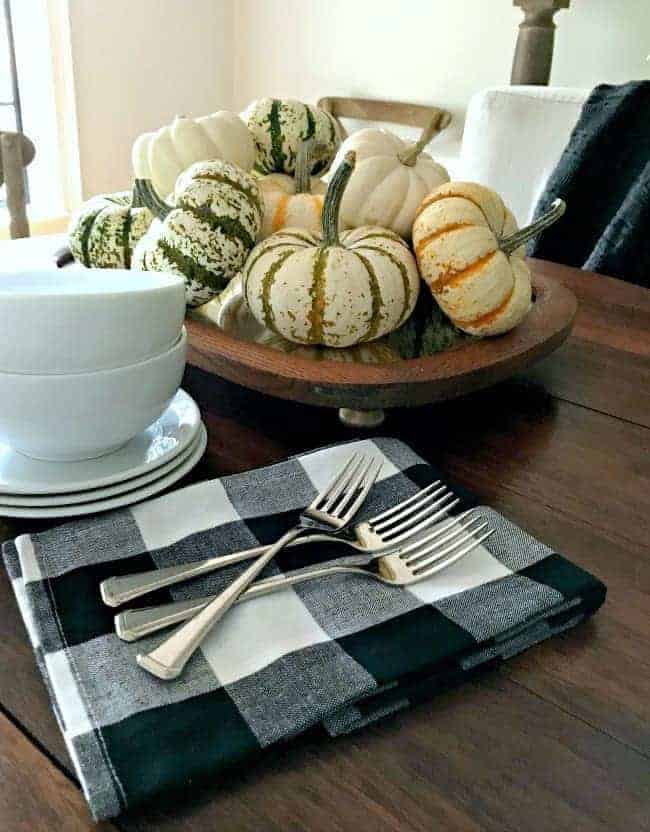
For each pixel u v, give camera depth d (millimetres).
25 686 324
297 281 579
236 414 573
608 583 409
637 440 569
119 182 2533
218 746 288
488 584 378
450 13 2230
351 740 308
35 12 2197
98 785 272
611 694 337
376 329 605
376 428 566
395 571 383
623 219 1288
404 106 2350
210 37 2648
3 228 2186
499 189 1553
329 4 2473
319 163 870
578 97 1452
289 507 435
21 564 369
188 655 321
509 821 279
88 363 404
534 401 625
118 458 463
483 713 324
